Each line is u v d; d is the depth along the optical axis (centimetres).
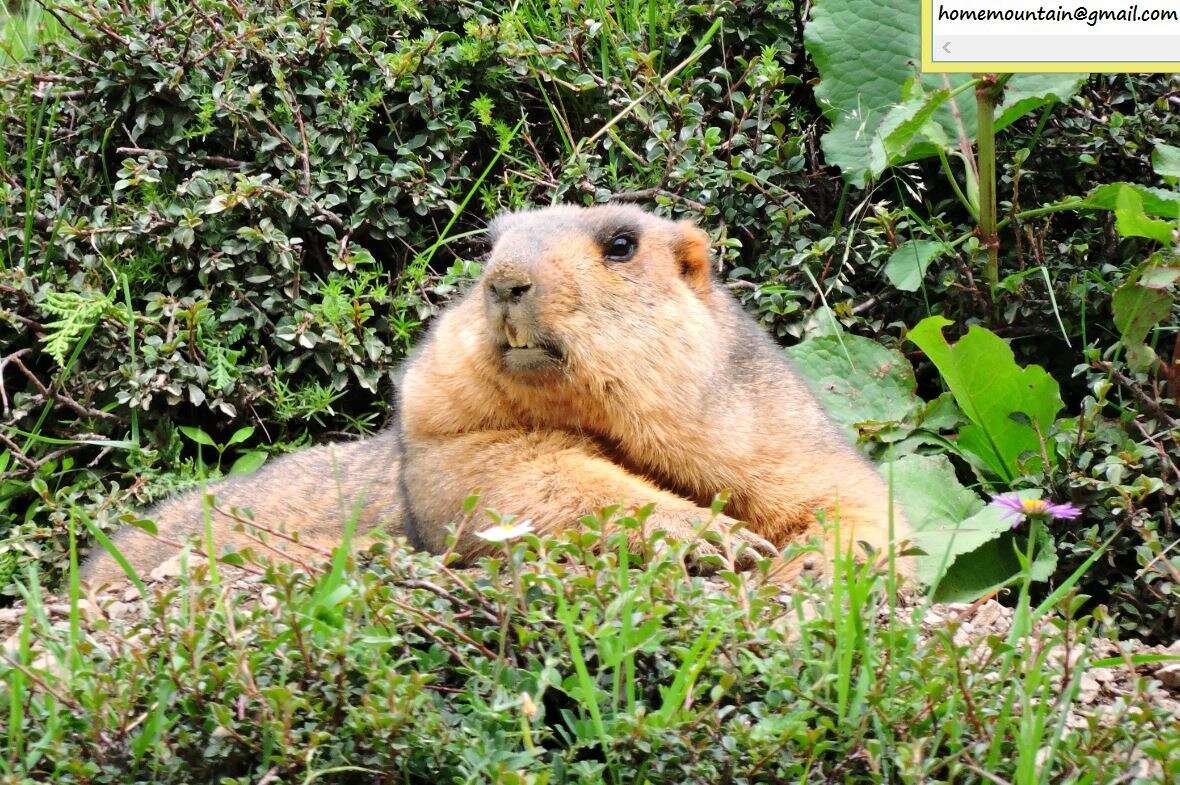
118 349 1154
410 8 1297
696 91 1252
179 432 1177
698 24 1299
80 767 556
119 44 1208
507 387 875
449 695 629
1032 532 743
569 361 855
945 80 1200
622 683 634
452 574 656
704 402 884
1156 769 578
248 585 779
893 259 1130
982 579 928
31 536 1040
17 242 1209
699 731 579
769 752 566
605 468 865
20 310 1158
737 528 718
